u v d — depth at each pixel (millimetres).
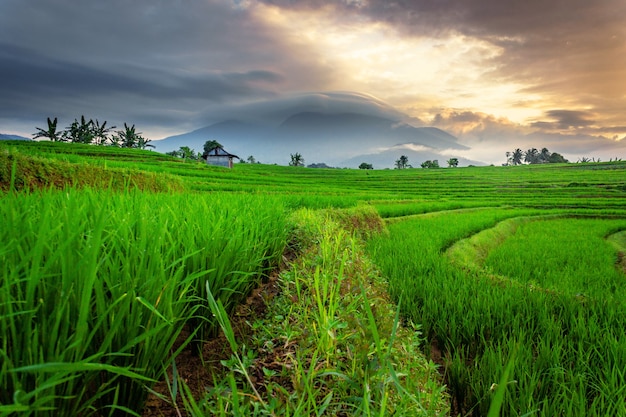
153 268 2270
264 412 1765
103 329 1932
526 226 27156
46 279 1861
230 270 3492
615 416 3891
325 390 2271
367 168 183750
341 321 2873
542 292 7625
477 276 8875
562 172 105500
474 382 4547
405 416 2033
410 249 12242
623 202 45312
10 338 1694
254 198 8367
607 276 11391
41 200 3119
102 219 1505
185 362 2955
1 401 1495
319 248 5613
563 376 4469
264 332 3088
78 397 1736
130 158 64938
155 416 2275
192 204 5090
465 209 35344
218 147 90375
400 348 3137
